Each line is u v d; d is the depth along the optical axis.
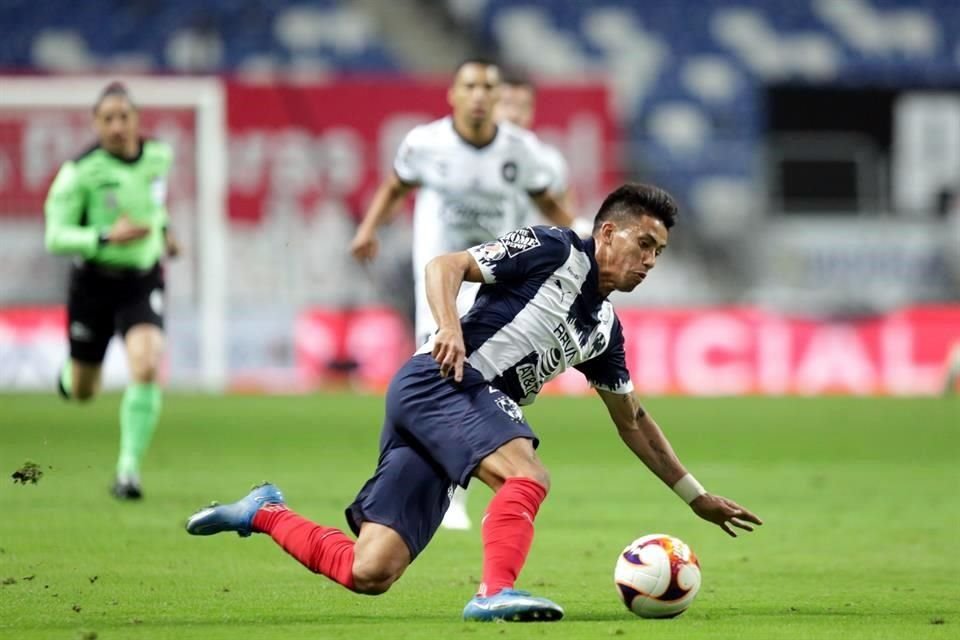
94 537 30.48
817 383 85.94
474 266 20.22
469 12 107.50
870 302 88.75
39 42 102.69
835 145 108.06
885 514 36.94
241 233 85.00
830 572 26.77
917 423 67.06
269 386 83.12
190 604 22.03
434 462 20.36
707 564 27.91
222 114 85.12
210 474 44.78
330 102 86.12
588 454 53.97
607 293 21.05
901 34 110.94
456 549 29.70
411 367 20.56
